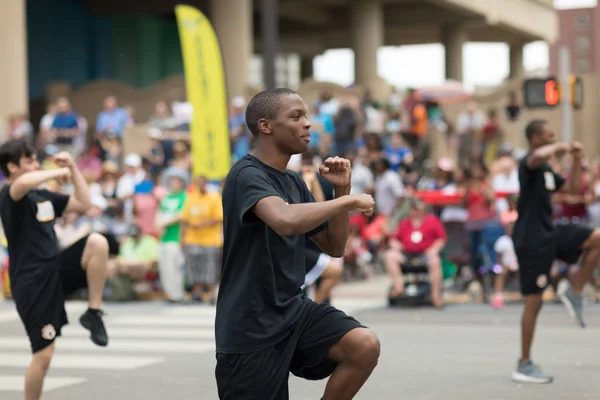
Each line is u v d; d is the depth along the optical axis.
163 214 19.42
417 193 19.86
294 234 5.81
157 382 11.10
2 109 28.95
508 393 10.17
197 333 15.09
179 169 19.59
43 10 41.91
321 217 5.71
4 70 28.98
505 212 18.91
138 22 46.06
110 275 19.84
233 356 6.07
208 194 19.14
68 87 37.72
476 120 33.53
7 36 29.03
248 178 5.99
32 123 39.59
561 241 11.47
